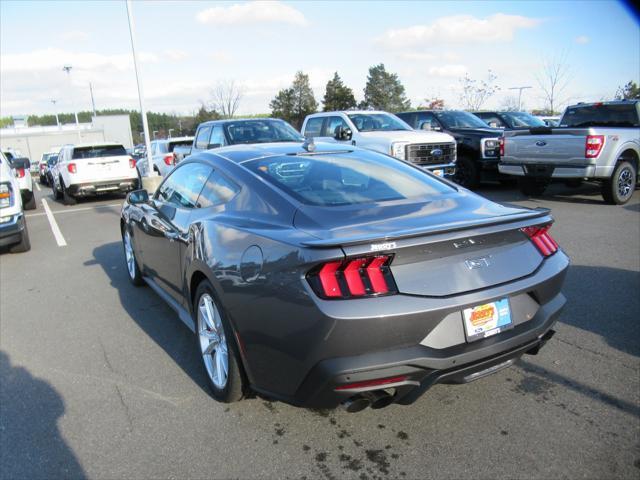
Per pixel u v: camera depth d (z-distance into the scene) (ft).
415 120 42.45
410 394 7.98
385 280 7.56
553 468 8.05
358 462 8.41
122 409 10.30
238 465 8.45
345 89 194.18
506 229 8.55
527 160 32.17
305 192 9.82
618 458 8.23
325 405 8.00
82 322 15.38
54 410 10.35
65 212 41.78
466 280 8.08
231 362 9.47
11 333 14.74
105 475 8.32
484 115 49.96
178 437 9.26
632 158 31.24
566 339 12.61
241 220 9.82
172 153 50.24
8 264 23.53
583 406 9.73
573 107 35.70
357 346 7.40
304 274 7.62
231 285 8.98
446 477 7.97
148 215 14.85
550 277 8.96
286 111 196.85
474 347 8.04
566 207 30.63
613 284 16.44
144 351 13.09
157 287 15.26
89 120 366.02
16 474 8.41
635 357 11.57
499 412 9.64
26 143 200.64
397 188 10.52
